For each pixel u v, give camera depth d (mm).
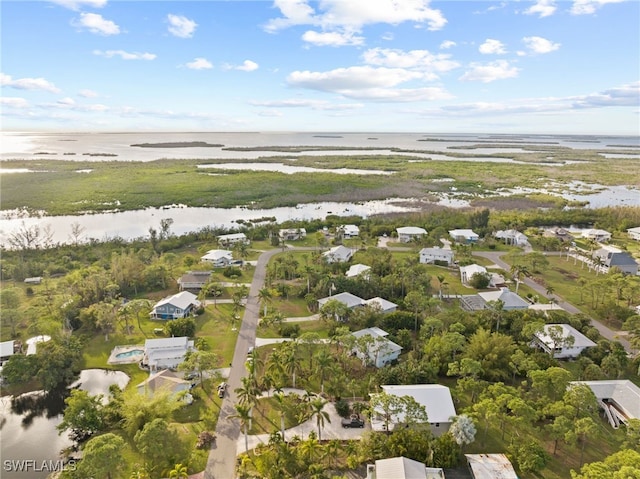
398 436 58000
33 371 77250
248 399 64125
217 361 84312
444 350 78750
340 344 87688
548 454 60344
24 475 58062
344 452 60000
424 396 67062
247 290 118188
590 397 61156
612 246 149625
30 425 69625
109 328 99062
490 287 123250
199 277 123562
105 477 52656
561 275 133750
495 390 63906
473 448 61562
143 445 55656
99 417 65938
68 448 63562
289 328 95500
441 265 142625
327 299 105500
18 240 158625
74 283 113438
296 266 132000
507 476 53938
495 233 172125
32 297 117125
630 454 51125
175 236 171500
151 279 123562
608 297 110750
